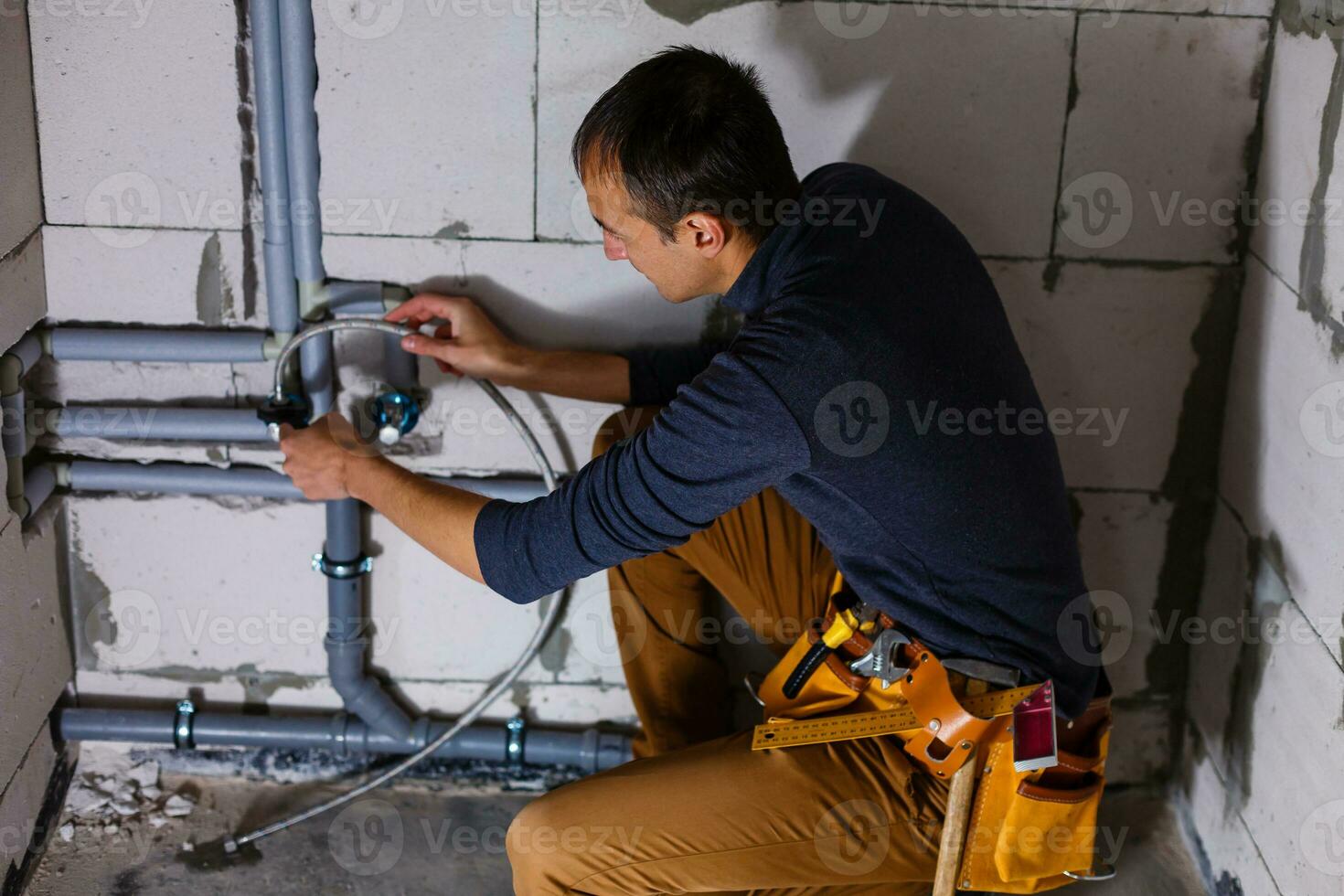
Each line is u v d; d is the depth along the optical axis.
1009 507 1.61
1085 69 1.93
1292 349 1.85
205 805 2.24
